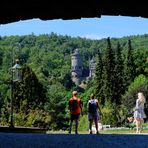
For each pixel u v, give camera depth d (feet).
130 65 439.63
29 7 32.12
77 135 64.69
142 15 31.96
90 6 31.32
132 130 111.45
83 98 486.38
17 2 31.48
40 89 318.65
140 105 86.89
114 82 436.35
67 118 352.08
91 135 65.36
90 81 653.71
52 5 31.60
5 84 383.45
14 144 44.60
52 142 48.34
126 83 435.12
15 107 290.97
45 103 345.72
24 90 307.37
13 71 115.85
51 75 654.53
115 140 52.85
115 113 252.01
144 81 371.76
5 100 306.76
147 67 442.50
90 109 79.77
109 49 445.78
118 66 440.86
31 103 307.99
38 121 170.30
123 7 31.07
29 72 314.76
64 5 31.60
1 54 549.54
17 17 33.53
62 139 53.98
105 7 31.45
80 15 32.76
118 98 431.84
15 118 167.32
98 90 442.91
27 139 52.80
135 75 440.04
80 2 31.07
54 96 360.48
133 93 359.66
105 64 442.91
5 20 33.99
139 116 86.79
